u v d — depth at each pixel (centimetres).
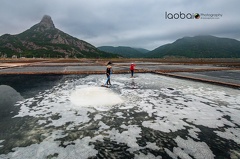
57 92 1203
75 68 3288
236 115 769
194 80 1809
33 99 1020
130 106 898
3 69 3052
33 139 551
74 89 1307
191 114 782
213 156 461
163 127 645
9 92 1208
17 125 656
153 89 1345
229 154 470
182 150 489
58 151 484
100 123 680
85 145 518
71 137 566
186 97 1094
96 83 1608
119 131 612
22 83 1595
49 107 874
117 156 462
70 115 765
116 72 2522
